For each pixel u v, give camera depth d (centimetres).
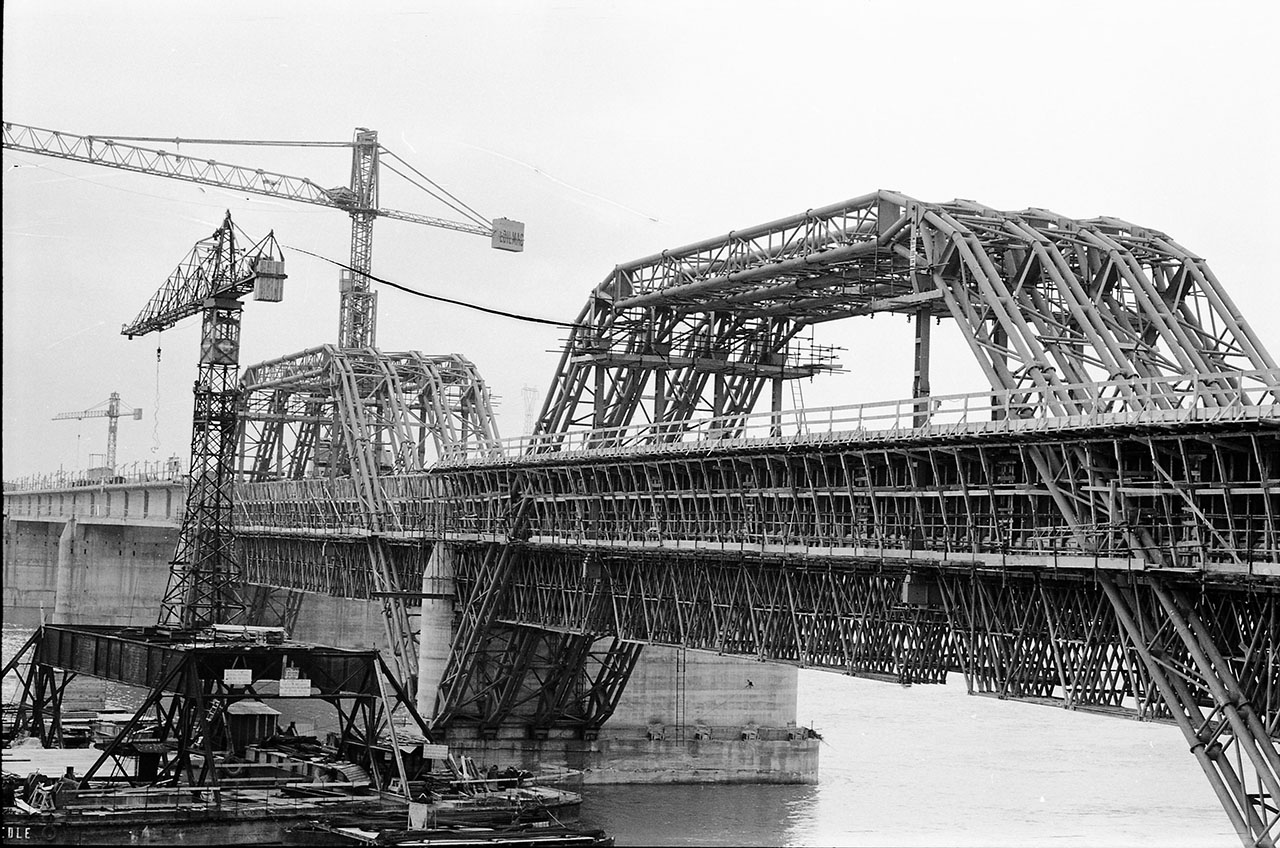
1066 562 7388
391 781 11212
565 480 12094
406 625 15138
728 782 13700
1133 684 7356
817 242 10725
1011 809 11875
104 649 11994
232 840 9744
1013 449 7906
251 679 11119
